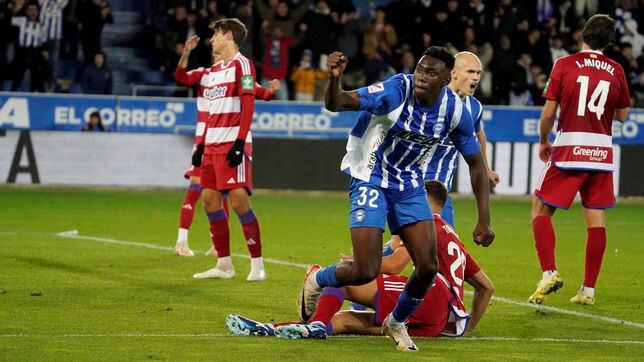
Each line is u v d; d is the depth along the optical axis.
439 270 21.97
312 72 67.62
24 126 61.31
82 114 61.94
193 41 33.69
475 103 26.19
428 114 19.59
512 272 33.50
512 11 70.38
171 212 50.72
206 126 31.23
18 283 28.52
